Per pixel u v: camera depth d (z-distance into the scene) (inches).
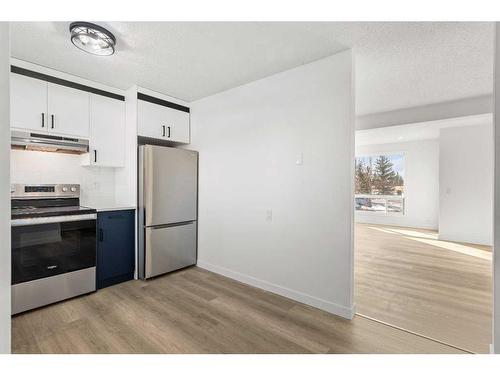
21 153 104.3
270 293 105.3
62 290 95.2
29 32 77.5
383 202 285.1
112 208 111.3
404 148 269.7
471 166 187.9
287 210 101.3
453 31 77.1
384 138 241.3
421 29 76.2
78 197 119.0
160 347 70.5
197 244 138.7
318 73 93.1
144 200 117.8
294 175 99.3
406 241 195.5
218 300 98.9
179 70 102.7
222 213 126.0
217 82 114.7
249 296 102.5
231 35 78.7
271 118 106.3
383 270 131.0
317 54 89.6
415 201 263.9
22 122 93.8
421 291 106.4
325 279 91.5
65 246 96.0
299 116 97.9
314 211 94.1
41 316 85.7
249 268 114.6
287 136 101.3
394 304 95.6
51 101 101.0
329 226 90.6
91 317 85.5
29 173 106.3
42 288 90.5
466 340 73.9
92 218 103.4
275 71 102.8
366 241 195.5
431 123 157.0
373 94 132.3
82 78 110.2
